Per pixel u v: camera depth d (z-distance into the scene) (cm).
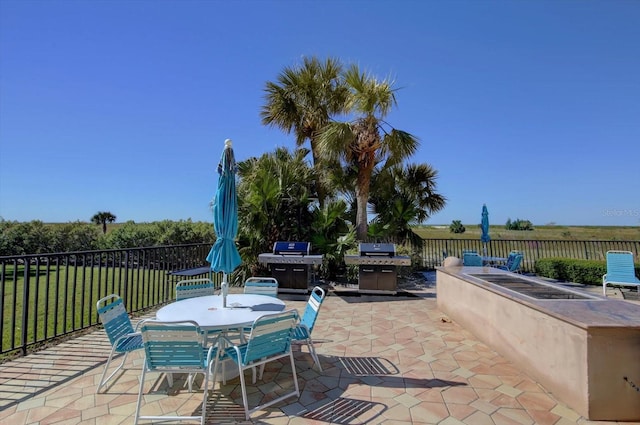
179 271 650
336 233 930
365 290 717
